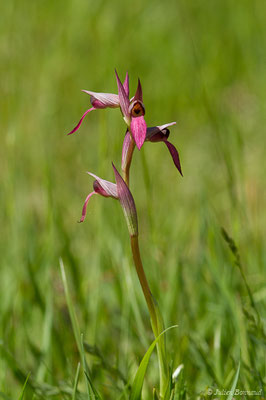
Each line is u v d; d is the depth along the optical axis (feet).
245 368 14.82
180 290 19.89
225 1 58.08
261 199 28.60
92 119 45.16
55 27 55.06
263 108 37.47
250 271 21.76
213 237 21.56
